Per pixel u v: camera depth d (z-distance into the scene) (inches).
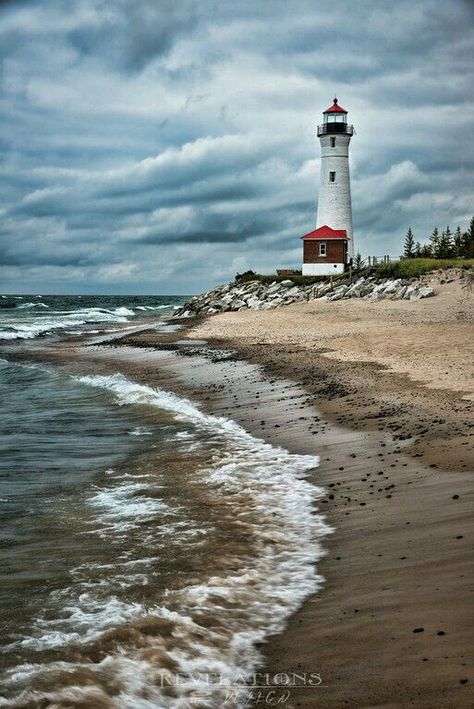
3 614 262.5
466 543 297.6
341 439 540.1
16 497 434.9
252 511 385.1
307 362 1005.2
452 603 242.2
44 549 336.8
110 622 252.7
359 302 2034.9
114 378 1063.6
